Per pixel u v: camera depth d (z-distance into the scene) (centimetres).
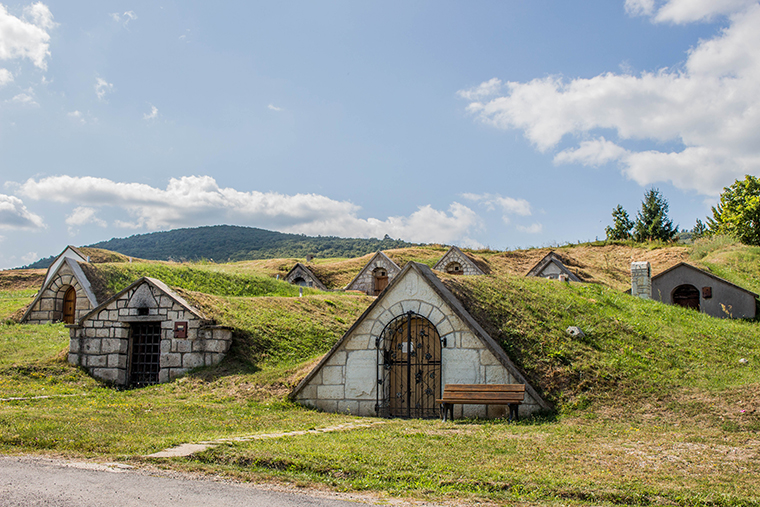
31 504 519
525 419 1159
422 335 1372
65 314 2642
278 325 1942
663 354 1448
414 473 661
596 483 624
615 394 1227
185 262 3528
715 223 5600
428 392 1312
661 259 3997
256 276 3278
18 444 772
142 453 725
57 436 815
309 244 16038
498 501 574
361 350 1359
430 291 1341
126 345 1736
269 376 1495
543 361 1349
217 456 713
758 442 881
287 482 628
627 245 4519
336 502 558
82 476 623
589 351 1412
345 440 855
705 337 1644
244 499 558
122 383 1705
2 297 3472
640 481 638
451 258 3916
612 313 1717
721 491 601
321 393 1363
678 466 716
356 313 2395
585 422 1112
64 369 1697
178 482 611
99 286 2583
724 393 1165
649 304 2009
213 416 1130
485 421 1159
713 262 3447
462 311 1316
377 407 1318
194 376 1576
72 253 3525
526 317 1546
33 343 1955
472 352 1285
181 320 1675
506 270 4212
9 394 1342
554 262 3366
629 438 920
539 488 607
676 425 1060
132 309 1723
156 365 1727
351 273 4656
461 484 621
